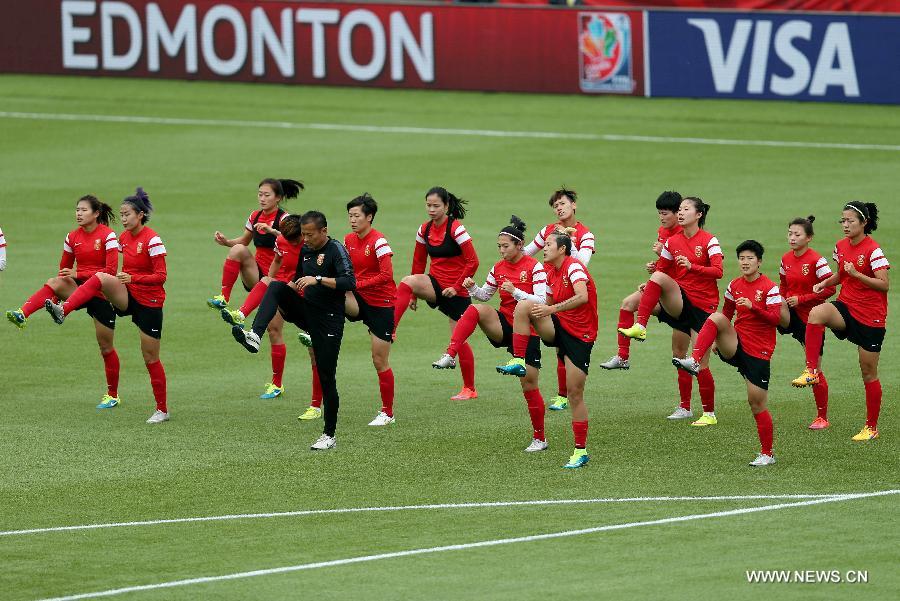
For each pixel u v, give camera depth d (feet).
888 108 380.78
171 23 437.58
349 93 421.18
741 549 117.60
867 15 379.96
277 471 147.13
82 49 446.19
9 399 178.70
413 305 176.86
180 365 196.34
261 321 154.20
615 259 250.78
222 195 308.60
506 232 158.40
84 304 168.35
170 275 245.04
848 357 195.42
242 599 107.65
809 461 147.54
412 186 314.76
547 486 140.15
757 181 313.12
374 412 172.65
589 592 107.24
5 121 388.78
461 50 419.54
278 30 430.20
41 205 300.20
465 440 159.22
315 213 152.66
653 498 134.82
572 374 146.51
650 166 330.75
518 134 367.45
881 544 118.42
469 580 110.83
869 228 156.04
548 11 410.72
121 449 156.25
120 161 343.87
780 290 165.37
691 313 164.14
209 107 405.80
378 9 422.00
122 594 109.19
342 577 112.27
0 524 129.49
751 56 393.29
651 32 402.31
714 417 164.35
